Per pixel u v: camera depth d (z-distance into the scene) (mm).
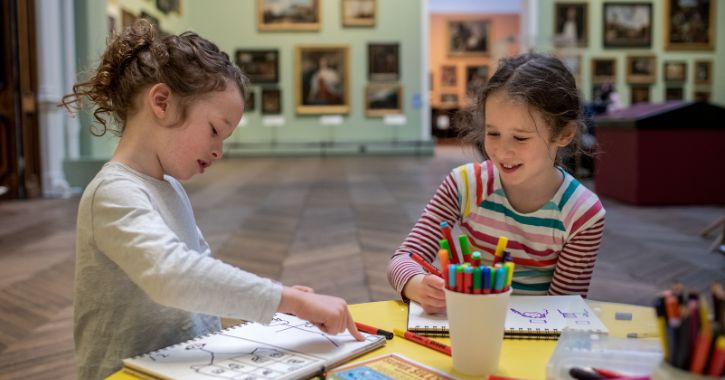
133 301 1316
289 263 4602
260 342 1238
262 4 16500
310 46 16531
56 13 8664
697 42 16812
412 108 16828
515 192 1723
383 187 9445
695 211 7426
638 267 4523
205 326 1491
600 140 8922
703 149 7875
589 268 1693
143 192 1311
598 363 1015
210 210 7184
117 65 1364
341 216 6707
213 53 1346
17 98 8305
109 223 1227
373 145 16844
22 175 8391
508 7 22172
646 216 7027
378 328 1364
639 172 7859
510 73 1527
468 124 1833
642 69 16750
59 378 2555
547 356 1209
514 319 1370
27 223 6348
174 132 1313
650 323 1349
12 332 3107
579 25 16438
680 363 769
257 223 6305
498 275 1078
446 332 1327
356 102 16797
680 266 4551
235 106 1335
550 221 1689
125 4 11664
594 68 16672
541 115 1494
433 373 1115
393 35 16688
